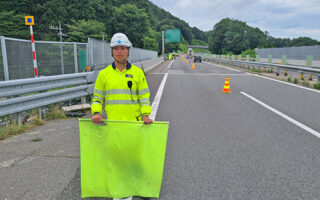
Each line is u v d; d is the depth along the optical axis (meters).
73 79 6.88
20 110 5.13
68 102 7.62
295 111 7.04
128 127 2.50
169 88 11.77
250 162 3.65
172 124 5.70
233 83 13.65
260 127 5.48
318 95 9.75
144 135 2.53
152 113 6.78
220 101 8.57
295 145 4.37
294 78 15.14
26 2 72.06
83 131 2.54
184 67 30.89
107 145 2.54
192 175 3.23
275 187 2.95
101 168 2.58
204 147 4.25
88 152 2.56
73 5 83.38
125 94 2.55
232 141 4.56
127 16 91.00
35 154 3.82
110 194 2.61
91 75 7.63
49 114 6.18
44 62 8.52
